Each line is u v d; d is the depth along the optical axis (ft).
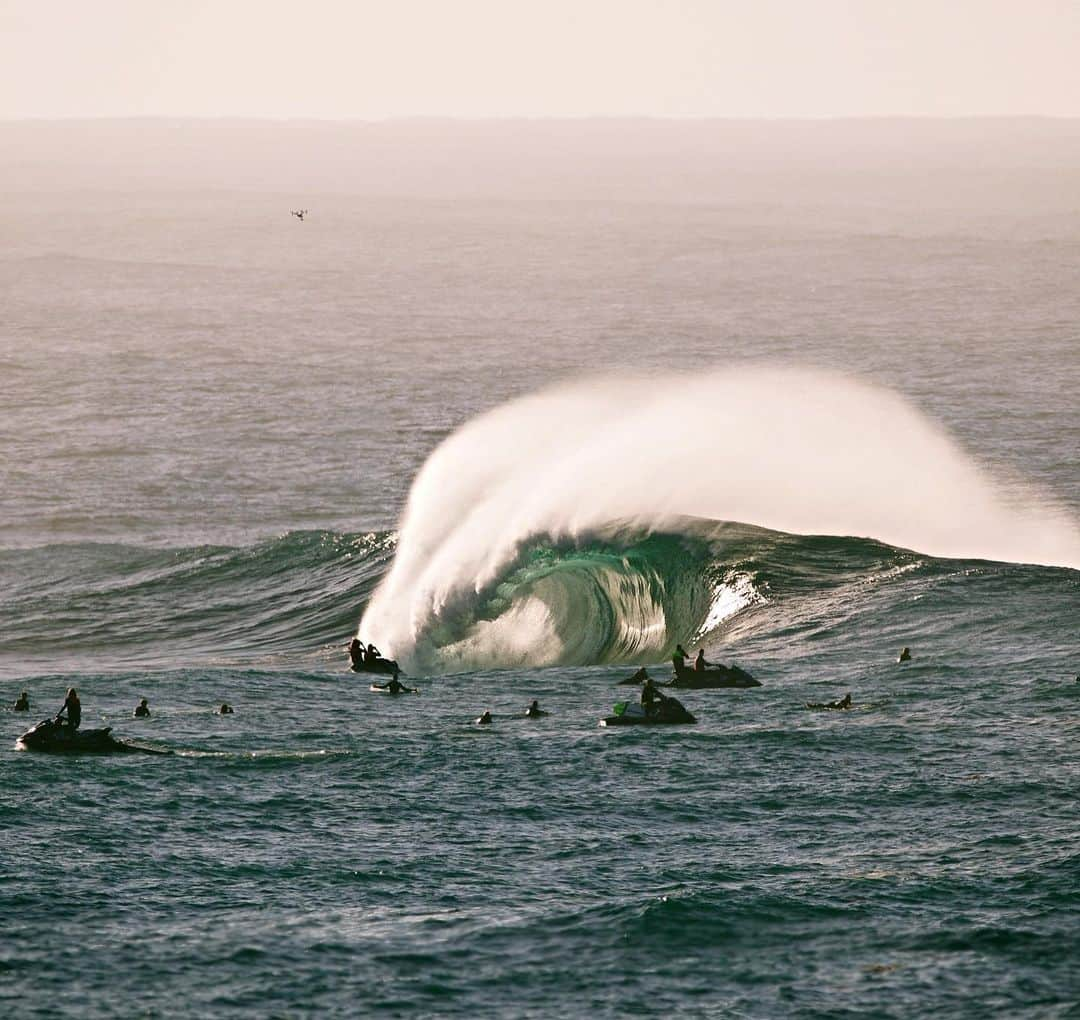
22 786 349.00
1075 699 421.18
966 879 283.18
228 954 252.01
